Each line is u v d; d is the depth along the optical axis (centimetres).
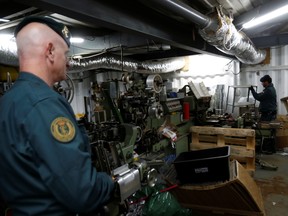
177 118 376
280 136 432
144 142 302
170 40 238
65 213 76
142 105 302
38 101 74
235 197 202
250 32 379
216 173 208
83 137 89
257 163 366
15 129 73
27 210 74
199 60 584
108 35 324
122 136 257
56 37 86
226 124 431
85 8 142
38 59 82
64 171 68
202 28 211
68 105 85
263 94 441
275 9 218
